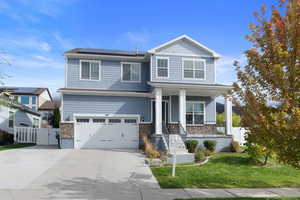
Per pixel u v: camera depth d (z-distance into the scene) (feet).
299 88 16.12
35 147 56.59
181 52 60.13
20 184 23.17
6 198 19.15
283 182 26.03
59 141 55.31
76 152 46.24
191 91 54.49
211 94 59.00
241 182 25.80
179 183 24.64
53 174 27.50
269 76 17.08
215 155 42.55
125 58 60.59
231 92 20.52
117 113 57.26
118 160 37.47
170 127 55.83
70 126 53.62
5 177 25.85
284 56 16.10
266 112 17.37
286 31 16.66
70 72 58.23
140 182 24.75
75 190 21.53
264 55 17.70
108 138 54.65
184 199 19.63
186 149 44.14
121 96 57.93
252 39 18.67
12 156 40.63
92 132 54.39
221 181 26.02
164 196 20.42
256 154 34.45
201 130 54.70
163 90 53.06
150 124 56.34
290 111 16.19
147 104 58.80
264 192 22.30
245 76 19.29
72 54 57.93
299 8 15.98
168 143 44.86
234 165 34.71
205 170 31.22
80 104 55.98
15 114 74.33
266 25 17.61
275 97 17.53
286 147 16.92
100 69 59.67
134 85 60.85
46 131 66.03
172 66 59.21
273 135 16.87
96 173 28.35
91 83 58.90
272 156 34.35
